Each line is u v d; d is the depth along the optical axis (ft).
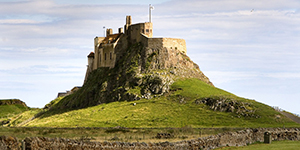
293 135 256.11
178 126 456.45
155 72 608.19
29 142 148.77
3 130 387.34
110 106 574.15
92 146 168.35
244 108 480.23
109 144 174.70
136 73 618.44
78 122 524.52
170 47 649.20
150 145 185.57
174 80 595.47
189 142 201.36
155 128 436.35
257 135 241.14
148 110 523.70
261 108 481.05
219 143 215.92
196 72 639.35
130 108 544.62
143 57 639.35
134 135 331.98
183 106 517.96
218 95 531.91
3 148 138.72
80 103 652.89
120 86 620.08
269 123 442.09
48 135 319.06
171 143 193.16
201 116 481.46
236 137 226.58
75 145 163.43
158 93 570.46
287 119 453.58
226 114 477.77
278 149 203.10
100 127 471.21
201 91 556.51
